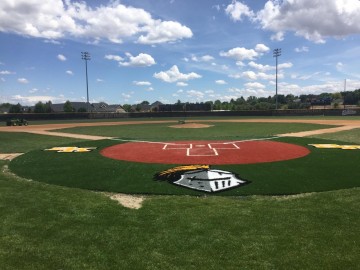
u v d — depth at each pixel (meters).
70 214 7.54
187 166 13.52
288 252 5.57
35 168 13.53
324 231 6.39
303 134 27.25
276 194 9.33
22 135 30.94
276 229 6.52
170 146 19.92
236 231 6.44
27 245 5.93
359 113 64.94
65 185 10.66
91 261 5.36
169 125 45.00
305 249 5.67
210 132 31.72
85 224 6.91
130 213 7.62
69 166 13.88
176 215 7.41
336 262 5.23
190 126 41.91
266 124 42.81
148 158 15.72
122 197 9.27
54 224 6.92
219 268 5.10
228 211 7.64
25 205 8.23
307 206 7.95
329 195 8.91
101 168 13.34
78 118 73.19
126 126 44.34
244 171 12.38
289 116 67.88
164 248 5.78
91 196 9.17
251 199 8.80
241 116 73.38
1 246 5.90
